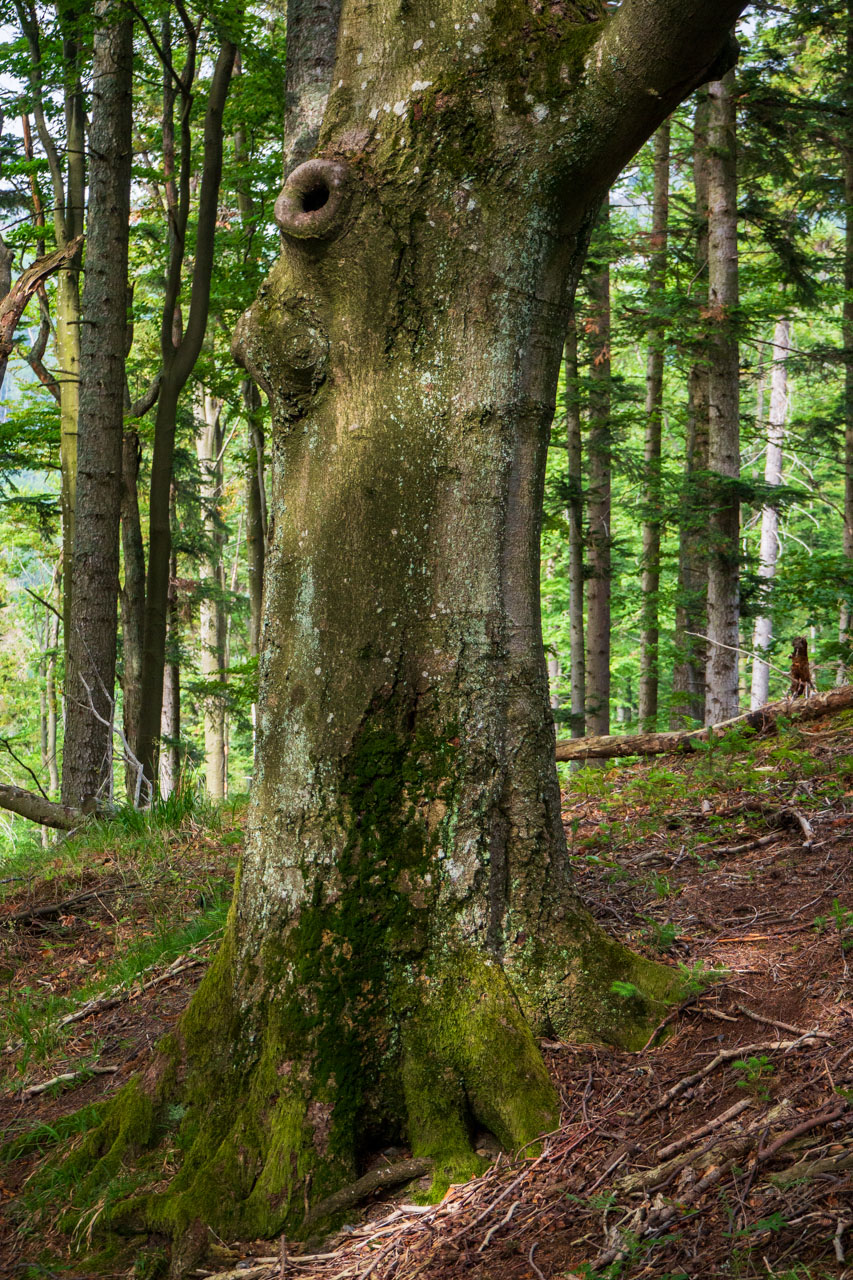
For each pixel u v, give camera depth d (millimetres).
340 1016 3104
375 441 3234
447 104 3096
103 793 9211
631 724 29516
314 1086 3047
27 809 8695
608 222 14125
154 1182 3064
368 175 3150
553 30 3104
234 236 13320
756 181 14867
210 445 25578
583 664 16938
